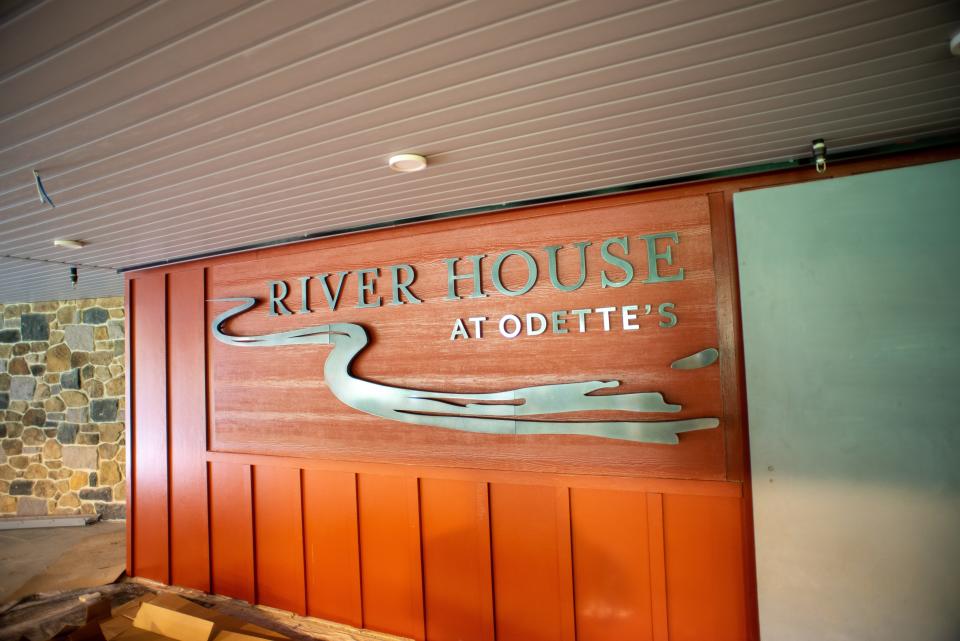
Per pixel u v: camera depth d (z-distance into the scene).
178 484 3.68
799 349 2.08
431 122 1.65
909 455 1.92
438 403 2.82
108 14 1.08
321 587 3.15
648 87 1.49
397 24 1.14
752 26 1.22
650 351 2.44
